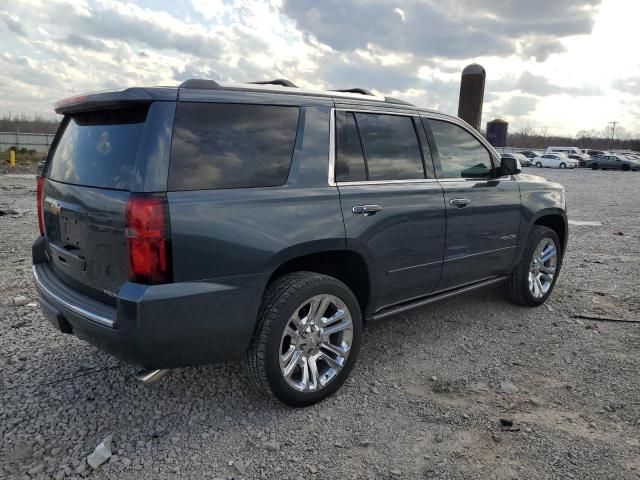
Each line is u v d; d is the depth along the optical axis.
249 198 2.89
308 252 3.13
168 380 3.58
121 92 2.73
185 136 2.74
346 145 3.46
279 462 2.73
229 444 2.88
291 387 3.13
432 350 4.18
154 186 2.60
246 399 3.36
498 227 4.59
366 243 3.43
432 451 2.84
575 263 7.16
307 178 3.20
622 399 3.40
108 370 3.69
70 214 3.05
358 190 3.43
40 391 3.38
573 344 4.31
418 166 3.96
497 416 3.20
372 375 3.74
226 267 2.79
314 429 3.04
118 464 2.69
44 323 4.51
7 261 6.68
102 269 2.81
